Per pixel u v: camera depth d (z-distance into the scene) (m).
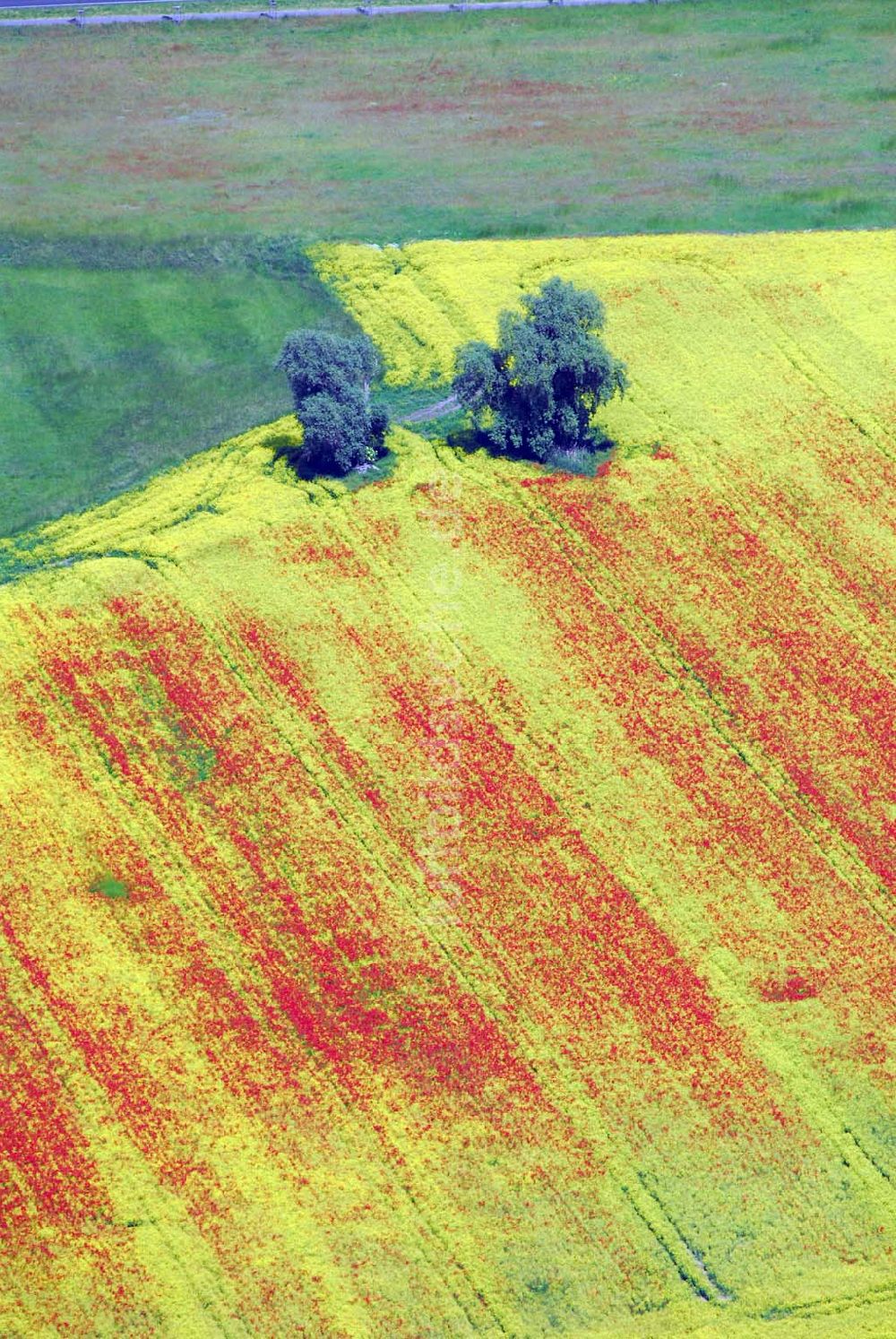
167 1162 53.84
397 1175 53.81
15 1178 53.41
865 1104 55.81
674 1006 58.06
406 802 64.00
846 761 65.94
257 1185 53.47
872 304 87.50
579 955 59.41
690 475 77.94
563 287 78.06
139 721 66.62
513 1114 55.25
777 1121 55.28
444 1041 57.00
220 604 71.31
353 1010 57.81
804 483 77.56
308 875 61.62
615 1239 52.59
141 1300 51.06
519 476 78.00
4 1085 55.50
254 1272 51.62
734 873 62.03
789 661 69.69
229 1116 55.00
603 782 64.88
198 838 62.66
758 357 84.38
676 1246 52.50
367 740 66.12
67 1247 52.00
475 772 65.06
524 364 76.56
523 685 68.31
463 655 69.44
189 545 74.19
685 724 67.12
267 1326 50.66
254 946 59.44
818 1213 53.25
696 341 85.31
